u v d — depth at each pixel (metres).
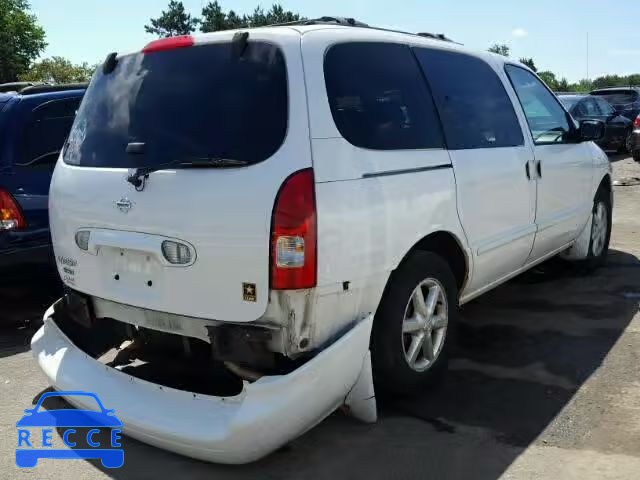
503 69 4.53
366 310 3.09
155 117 3.12
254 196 2.71
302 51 2.93
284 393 2.70
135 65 3.36
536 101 4.85
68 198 3.38
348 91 3.09
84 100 3.63
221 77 3.00
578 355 4.15
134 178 3.00
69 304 3.59
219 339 2.86
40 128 5.35
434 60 3.81
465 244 3.75
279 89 2.85
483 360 4.12
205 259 2.82
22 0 44.25
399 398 3.62
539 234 4.66
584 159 5.35
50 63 47.59
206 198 2.80
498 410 3.47
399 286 3.30
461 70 4.04
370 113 3.17
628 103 17.59
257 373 2.84
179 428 2.78
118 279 3.20
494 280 4.32
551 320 4.80
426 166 3.41
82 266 3.37
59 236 3.52
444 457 3.04
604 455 3.01
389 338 3.31
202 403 2.83
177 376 3.63
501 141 4.23
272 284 2.71
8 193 4.98
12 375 4.24
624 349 4.21
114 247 3.14
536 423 3.32
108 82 3.48
